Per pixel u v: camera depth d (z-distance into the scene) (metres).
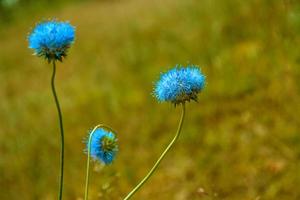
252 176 5.45
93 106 8.02
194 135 6.43
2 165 6.75
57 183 6.26
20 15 16.27
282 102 6.45
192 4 9.82
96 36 11.64
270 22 7.74
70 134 7.40
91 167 5.97
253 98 6.74
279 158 5.65
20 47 13.02
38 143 7.25
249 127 6.26
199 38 8.75
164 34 9.45
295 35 6.96
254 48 7.54
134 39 10.22
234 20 8.43
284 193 5.17
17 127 8.00
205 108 6.88
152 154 6.39
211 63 7.79
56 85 9.63
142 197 5.63
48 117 8.13
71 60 10.63
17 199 6.14
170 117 7.02
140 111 7.45
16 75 10.82
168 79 2.87
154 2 13.10
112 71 9.10
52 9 16.33
